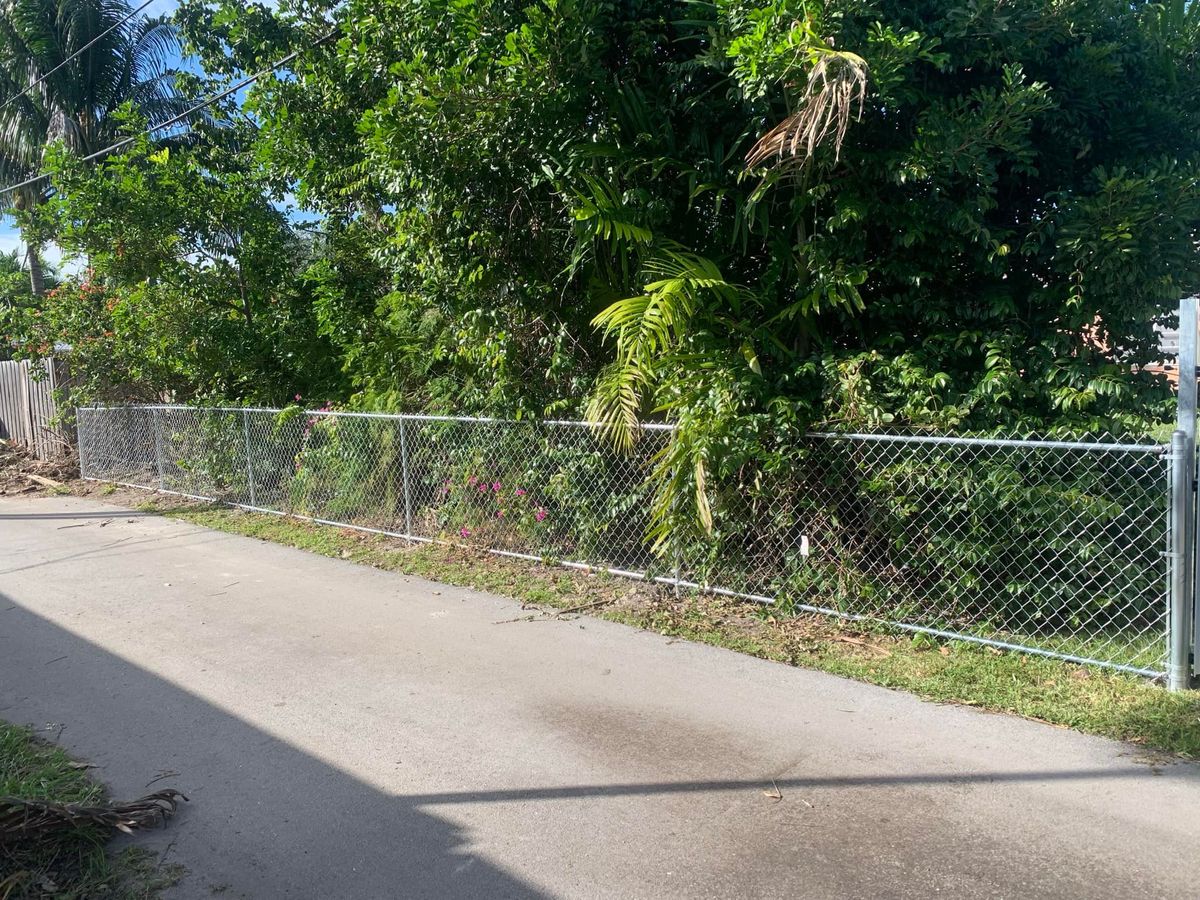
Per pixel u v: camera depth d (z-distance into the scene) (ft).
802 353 19.48
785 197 18.99
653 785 11.47
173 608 20.47
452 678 15.44
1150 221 16.25
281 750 12.91
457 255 21.27
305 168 30.76
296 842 10.46
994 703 13.51
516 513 23.11
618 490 21.01
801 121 15.01
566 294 22.07
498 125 18.99
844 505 17.65
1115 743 12.16
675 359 17.85
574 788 11.47
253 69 35.24
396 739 13.12
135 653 17.38
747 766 11.89
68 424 47.26
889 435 16.22
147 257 34.45
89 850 10.36
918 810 10.65
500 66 18.72
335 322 29.17
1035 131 18.26
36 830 10.31
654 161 18.38
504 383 21.99
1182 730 12.27
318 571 23.54
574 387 21.33
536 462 22.33
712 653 16.21
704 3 17.70
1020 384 16.69
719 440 16.57
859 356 17.29
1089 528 16.05
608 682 14.99
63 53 58.34
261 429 31.99
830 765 11.84
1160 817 10.29
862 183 17.44
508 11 19.45
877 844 9.97
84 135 60.49
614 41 19.47
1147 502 16.38
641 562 20.88
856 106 16.12
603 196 17.92
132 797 11.63
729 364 17.76
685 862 9.77
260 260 34.45
